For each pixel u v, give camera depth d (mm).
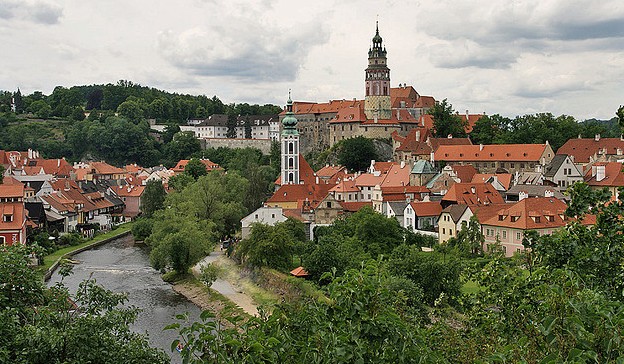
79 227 198625
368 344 24344
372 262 27562
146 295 120375
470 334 35781
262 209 159375
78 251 166750
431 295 90312
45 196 191375
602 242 28922
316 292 105000
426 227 163000
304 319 27406
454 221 147750
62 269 40219
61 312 35031
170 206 175500
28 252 36625
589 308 22859
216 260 148500
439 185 197000
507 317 29969
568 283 25641
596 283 28406
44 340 29859
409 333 24781
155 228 147500
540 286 27125
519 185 184625
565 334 23250
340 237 135875
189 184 188250
